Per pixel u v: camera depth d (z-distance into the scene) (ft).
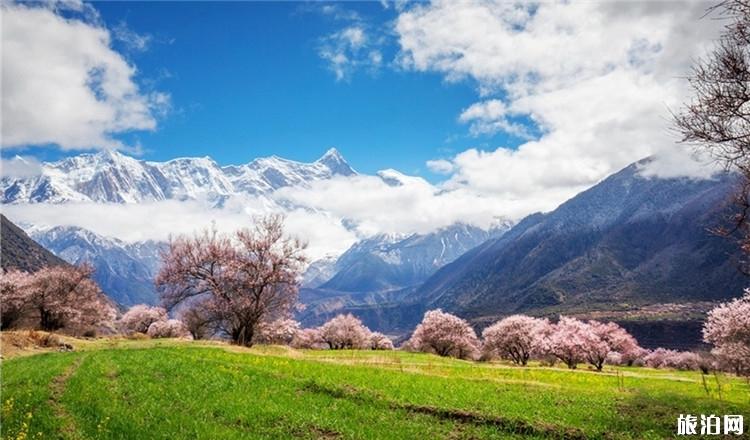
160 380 103.60
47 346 200.54
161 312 429.79
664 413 91.97
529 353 385.91
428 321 421.59
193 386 97.55
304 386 104.68
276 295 262.26
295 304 270.26
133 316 459.73
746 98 67.67
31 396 84.89
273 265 250.78
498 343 391.65
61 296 337.11
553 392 114.52
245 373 117.60
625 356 477.36
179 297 253.65
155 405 80.59
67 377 107.45
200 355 154.61
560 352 334.44
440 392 104.42
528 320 397.80
